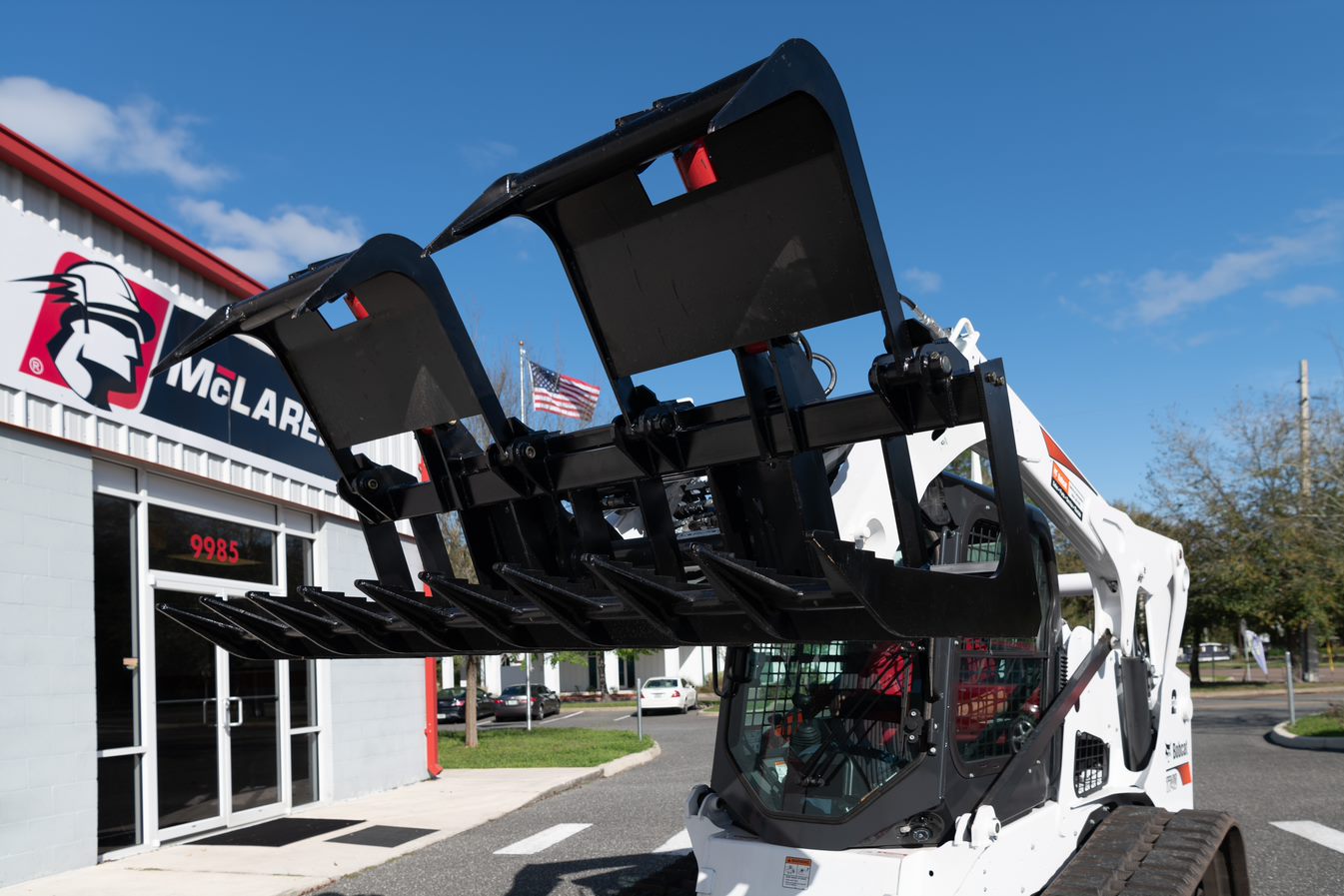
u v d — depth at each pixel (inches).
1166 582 235.1
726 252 110.7
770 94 93.2
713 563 107.4
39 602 320.8
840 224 103.8
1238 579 1107.3
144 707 366.3
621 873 316.2
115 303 359.9
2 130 312.7
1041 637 195.0
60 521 331.6
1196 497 1138.7
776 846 165.8
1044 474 192.7
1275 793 460.4
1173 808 234.5
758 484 120.0
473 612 135.0
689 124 99.0
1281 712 1003.9
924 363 104.3
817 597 108.7
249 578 436.8
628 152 103.0
